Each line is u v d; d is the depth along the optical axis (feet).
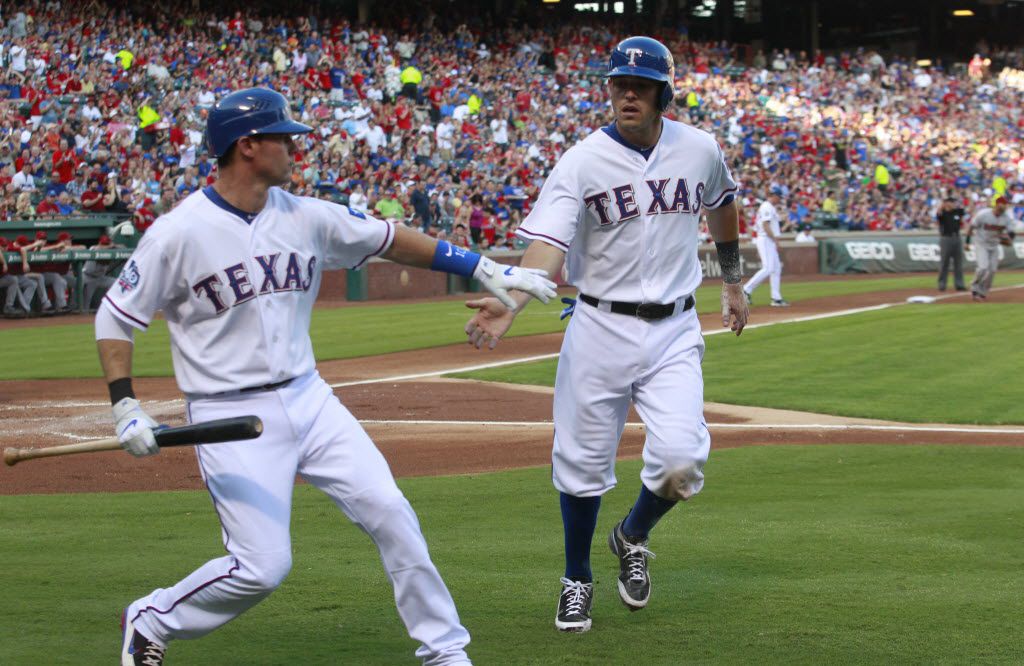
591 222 18.69
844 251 126.21
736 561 22.09
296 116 115.75
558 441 18.98
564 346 19.21
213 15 127.13
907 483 29.55
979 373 50.52
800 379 49.21
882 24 208.95
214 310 15.12
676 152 18.75
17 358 61.00
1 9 109.29
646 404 18.71
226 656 17.20
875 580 20.66
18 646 17.39
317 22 137.28
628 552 19.02
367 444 15.62
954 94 178.29
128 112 105.81
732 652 16.98
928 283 108.99
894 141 158.51
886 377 49.62
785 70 172.65
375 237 16.10
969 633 17.67
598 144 18.58
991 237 86.79
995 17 210.38
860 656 16.72
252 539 14.89
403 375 52.75
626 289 18.62
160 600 15.38
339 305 94.63
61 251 86.22
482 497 28.48
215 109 14.96
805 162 146.72
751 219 126.52
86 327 78.13
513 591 20.27
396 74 130.62
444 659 15.31
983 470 31.12
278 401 15.28
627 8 181.57
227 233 15.01
